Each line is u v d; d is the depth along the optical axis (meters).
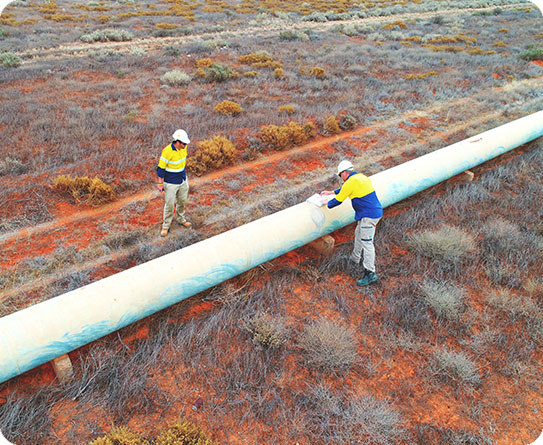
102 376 4.73
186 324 5.49
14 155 9.25
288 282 6.37
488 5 41.84
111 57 18.16
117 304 4.89
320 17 31.30
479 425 4.51
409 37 25.95
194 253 5.62
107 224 7.55
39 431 4.19
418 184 8.15
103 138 10.56
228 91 14.44
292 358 5.18
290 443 4.23
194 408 4.50
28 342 4.34
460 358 5.12
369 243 6.02
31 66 16.03
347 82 16.27
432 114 13.84
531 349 5.42
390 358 5.23
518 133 10.23
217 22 27.97
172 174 6.60
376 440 4.29
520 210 8.57
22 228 7.32
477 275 6.70
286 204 8.51
